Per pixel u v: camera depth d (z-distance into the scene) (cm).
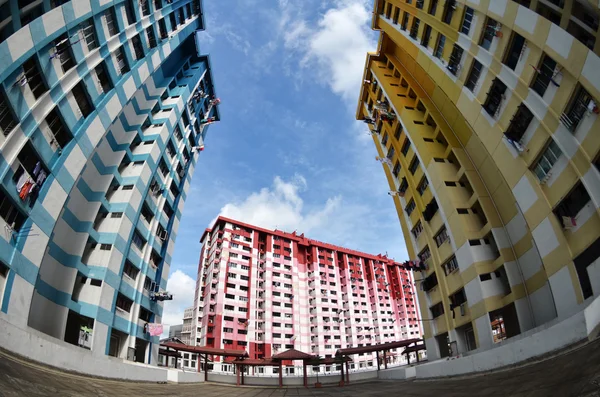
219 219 8675
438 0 2770
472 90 2455
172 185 3747
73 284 2191
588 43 1655
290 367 7981
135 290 2841
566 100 1700
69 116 2073
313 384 3806
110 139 2795
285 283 8931
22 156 1777
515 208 2297
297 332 8544
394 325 10669
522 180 2039
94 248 2472
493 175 2502
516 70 2016
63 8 1986
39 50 1812
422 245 3291
